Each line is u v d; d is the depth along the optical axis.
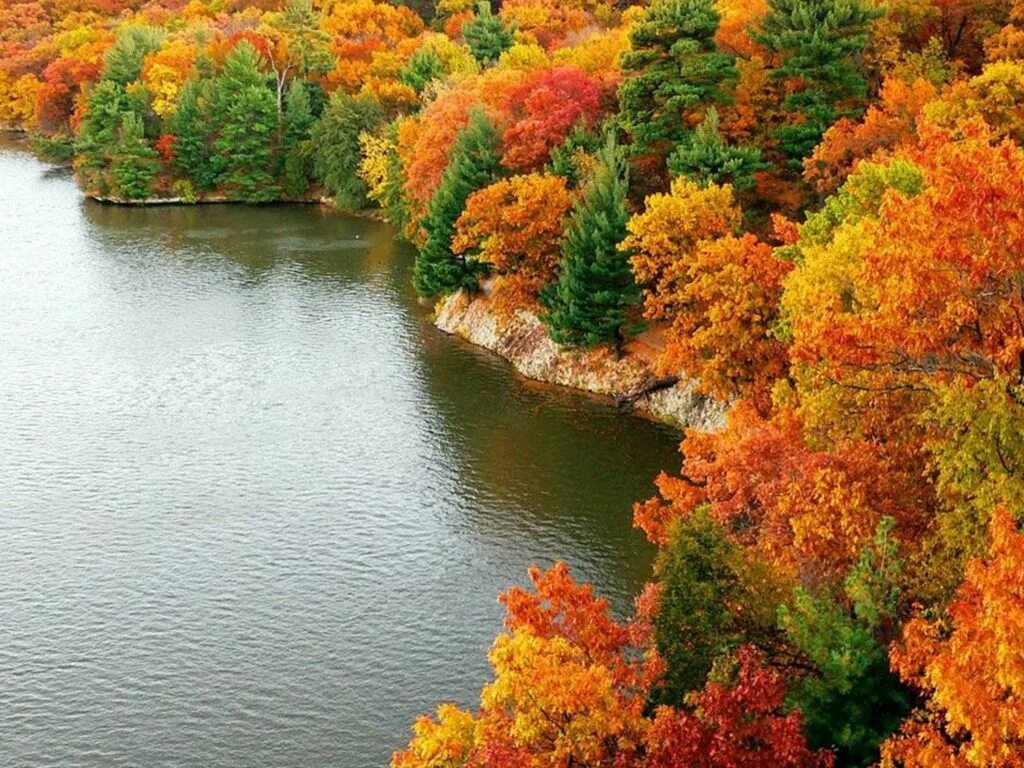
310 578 42.75
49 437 56.22
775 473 31.61
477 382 63.72
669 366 50.66
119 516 47.84
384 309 79.06
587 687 21.52
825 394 29.03
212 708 35.31
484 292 74.12
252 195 127.25
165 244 101.62
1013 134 48.34
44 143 149.62
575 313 59.66
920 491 27.41
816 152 54.09
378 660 37.62
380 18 158.12
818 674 23.23
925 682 19.50
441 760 23.34
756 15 69.38
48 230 108.12
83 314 78.12
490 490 49.56
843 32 59.62
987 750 16.30
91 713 35.22
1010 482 21.92
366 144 113.75
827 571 27.08
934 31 68.25
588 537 44.94
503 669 22.52
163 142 127.25
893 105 53.72
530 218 64.50
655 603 26.05
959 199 22.77
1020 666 16.14
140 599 41.50
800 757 20.00
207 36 145.50
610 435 55.25
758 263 45.53
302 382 64.19
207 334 73.50
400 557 44.16
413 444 55.06
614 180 59.75
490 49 125.00
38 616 40.41
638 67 65.25
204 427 57.59
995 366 22.67
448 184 73.12
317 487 50.44
